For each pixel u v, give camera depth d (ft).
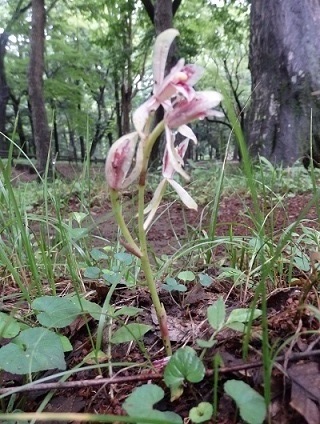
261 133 5.05
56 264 1.18
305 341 0.66
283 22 4.98
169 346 0.68
